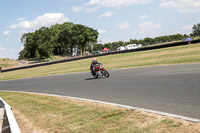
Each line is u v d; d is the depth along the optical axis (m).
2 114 5.94
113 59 35.16
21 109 7.38
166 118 4.23
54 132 4.46
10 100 9.94
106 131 4.04
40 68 43.88
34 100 8.89
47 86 13.81
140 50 47.62
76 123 4.81
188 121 3.89
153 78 9.77
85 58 52.44
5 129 4.42
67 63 46.28
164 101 5.64
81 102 7.11
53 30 101.12
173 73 10.23
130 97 6.81
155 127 3.84
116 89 8.68
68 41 102.31
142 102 5.93
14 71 47.50
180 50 28.61
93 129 4.26
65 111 6.10
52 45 90.62
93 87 10.24
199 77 8.02
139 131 3.77
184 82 7.64
